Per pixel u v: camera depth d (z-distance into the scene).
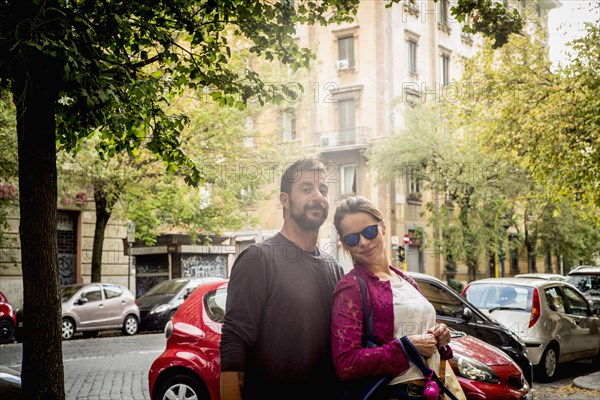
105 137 7.93
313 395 3.62
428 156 33.00
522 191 30.83
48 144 5.71
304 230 3.79
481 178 30.97
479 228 31.81
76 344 19.77
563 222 39.81
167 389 7.71
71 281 29.14
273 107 24.73
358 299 3.61
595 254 47.94
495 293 13.45
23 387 5.54
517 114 18.92
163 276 34.66
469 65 20.22
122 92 6.61
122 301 23.98
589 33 17.88
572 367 15.44
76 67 5.70
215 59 7.96
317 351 3.63
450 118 21.83
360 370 3.48
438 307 10.09
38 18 5.65
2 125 20.48
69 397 10.86
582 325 14.25
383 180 35.53
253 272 3.59
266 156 24.66
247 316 3.54
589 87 17.45
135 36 7.54
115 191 23.70
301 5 7.87
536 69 19.30
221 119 23.23
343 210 3.86
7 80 6.09
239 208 26.94
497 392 7.91
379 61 38.94
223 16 7.79
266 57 7.86
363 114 39.41
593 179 17.39
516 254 43.97
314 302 3.66
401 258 31.02
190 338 7.71
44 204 5.63
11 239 26.66
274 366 3.56
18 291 26.94
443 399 3.54
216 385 7.47
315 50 25.22
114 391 11.40
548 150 17.58
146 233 29.31
